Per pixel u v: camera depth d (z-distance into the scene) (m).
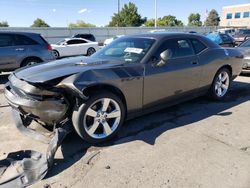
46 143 3.29
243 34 24.34
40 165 2.87
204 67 4.67
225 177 2.76
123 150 3.31
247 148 3.37
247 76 8.16
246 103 5.18
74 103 3.25
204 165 2.97
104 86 3.37
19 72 3.62
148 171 2.87
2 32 8.06
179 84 4.29
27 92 3.12
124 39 4.53
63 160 3.09
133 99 3.70
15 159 3.03
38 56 8.63
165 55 3.77
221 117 4.41
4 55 8.01
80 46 17.45
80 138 3.62
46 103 3.08
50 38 30.08
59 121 3.26
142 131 3.85
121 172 2.85
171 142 3.51
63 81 3.09
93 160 3.08
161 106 4.22
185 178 2.74
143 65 3.75
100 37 33.47
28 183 2.63
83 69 3.35
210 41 5.03
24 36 8.44
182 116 4.45
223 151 3.28
